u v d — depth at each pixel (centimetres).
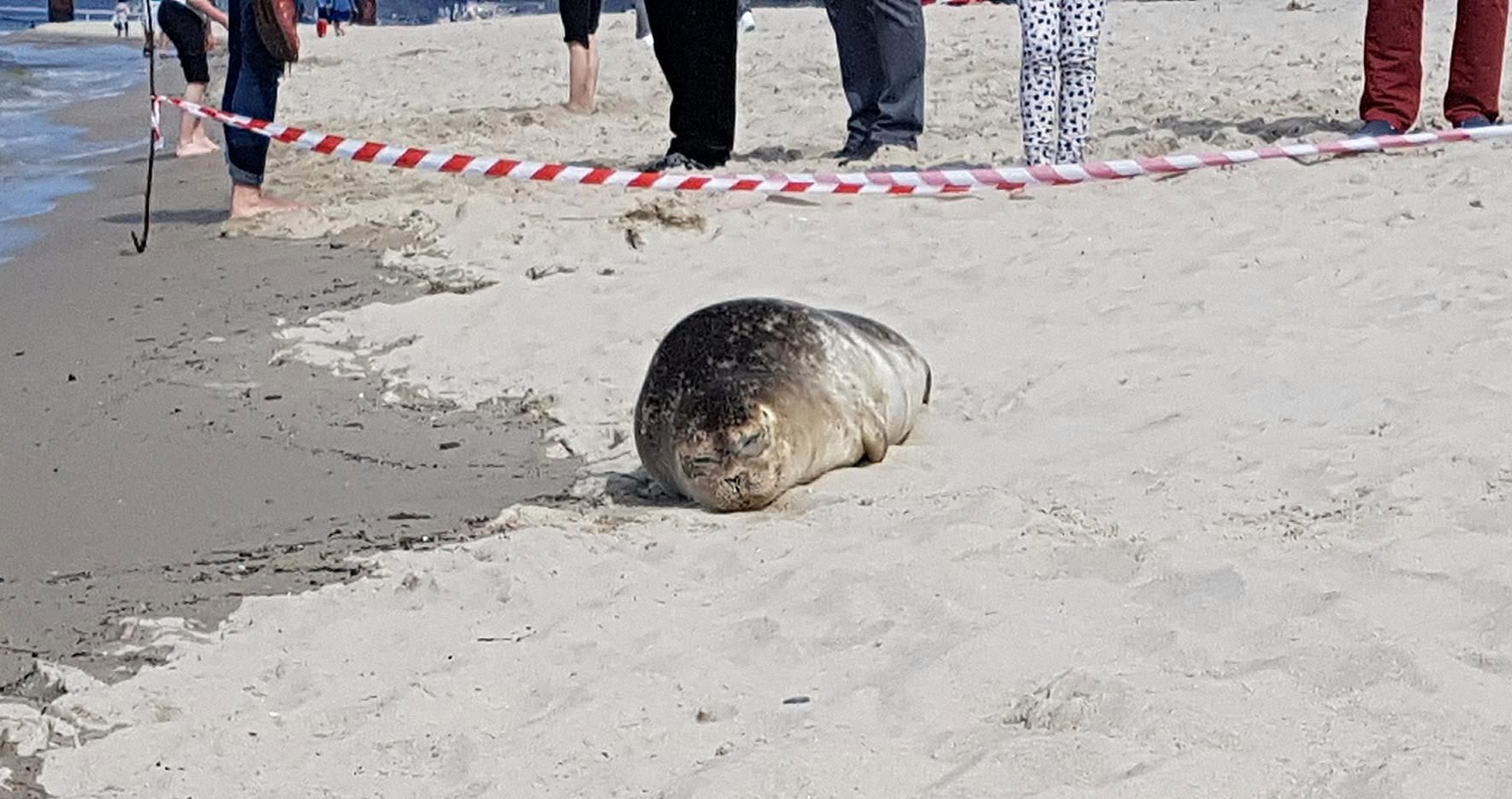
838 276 1090
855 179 1131
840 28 1306
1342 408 930
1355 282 1044
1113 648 687
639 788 593
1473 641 670
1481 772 560
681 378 899
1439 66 1516
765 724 639
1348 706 617
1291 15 1945
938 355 999
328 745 643
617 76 1847
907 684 658
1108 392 958
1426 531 793
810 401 897
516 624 757
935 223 1156
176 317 1080
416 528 896
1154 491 878
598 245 1152
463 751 629
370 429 968
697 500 895
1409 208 1132
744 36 2059
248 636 759
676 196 1217
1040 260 1097
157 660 737
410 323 1063
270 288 1116
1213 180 1195
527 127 1491
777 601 762
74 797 613
